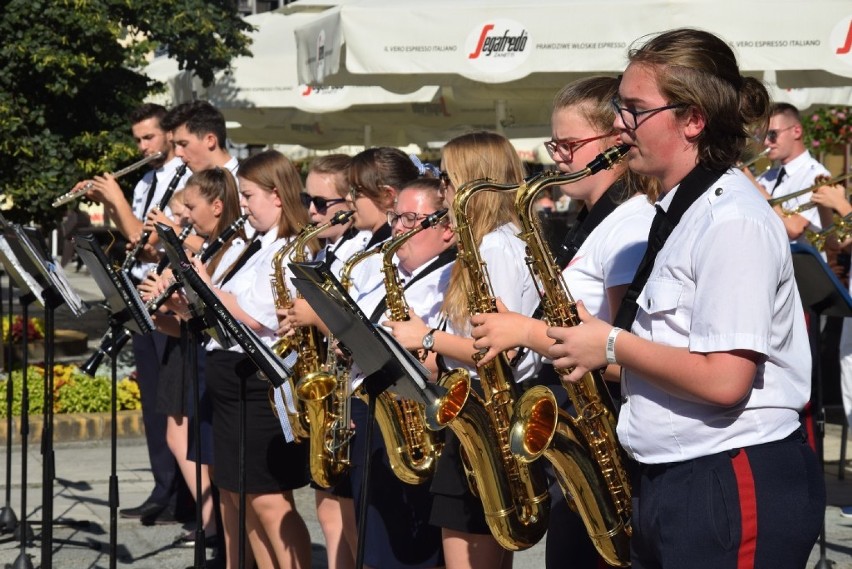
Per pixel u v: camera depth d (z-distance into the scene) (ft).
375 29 23.44
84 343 38.68
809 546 8.54
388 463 13.02
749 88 10.15
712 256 8.25
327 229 16.57
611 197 11.03
